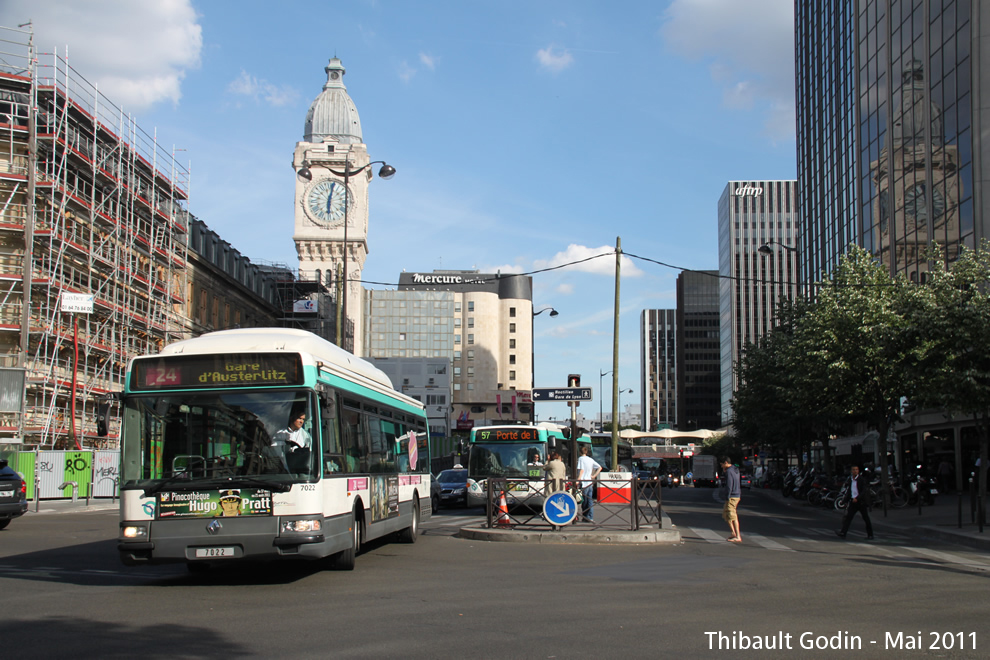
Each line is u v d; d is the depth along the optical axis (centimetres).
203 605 983
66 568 1372
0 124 3828
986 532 2058
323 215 13800
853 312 3136
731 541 1908
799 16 7894
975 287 2603
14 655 720
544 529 1967
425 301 15700
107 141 4341
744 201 16612
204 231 5781
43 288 3828
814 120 7150
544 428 3077
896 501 3375
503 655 718
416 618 893
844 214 6012
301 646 754
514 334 16288
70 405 3947
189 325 5325
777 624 862
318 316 7419
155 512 1110
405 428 1819
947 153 4106
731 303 15725
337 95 14675
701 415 19412
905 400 4659
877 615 920
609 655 720
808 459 5112
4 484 2216
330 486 1186
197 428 1138
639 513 1998
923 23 4409
